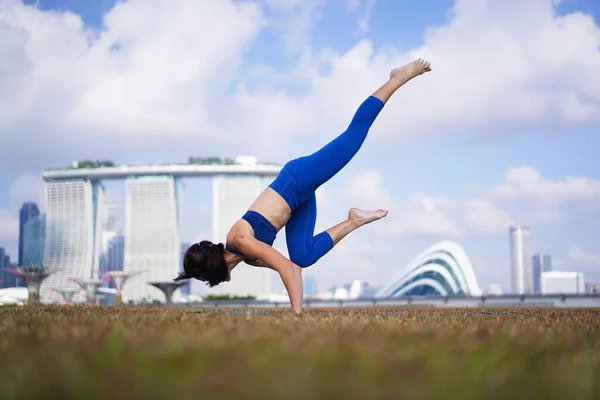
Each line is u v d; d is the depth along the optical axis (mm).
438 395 1378
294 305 5770
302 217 6355
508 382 1570
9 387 1373
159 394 1305
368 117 6262
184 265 5996
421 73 6441
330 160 6137
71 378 1433
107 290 142875
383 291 85125
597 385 1573
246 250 5805
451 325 3646
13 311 6324
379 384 1481
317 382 1439
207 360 1758
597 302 39125
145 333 2715
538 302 41500
